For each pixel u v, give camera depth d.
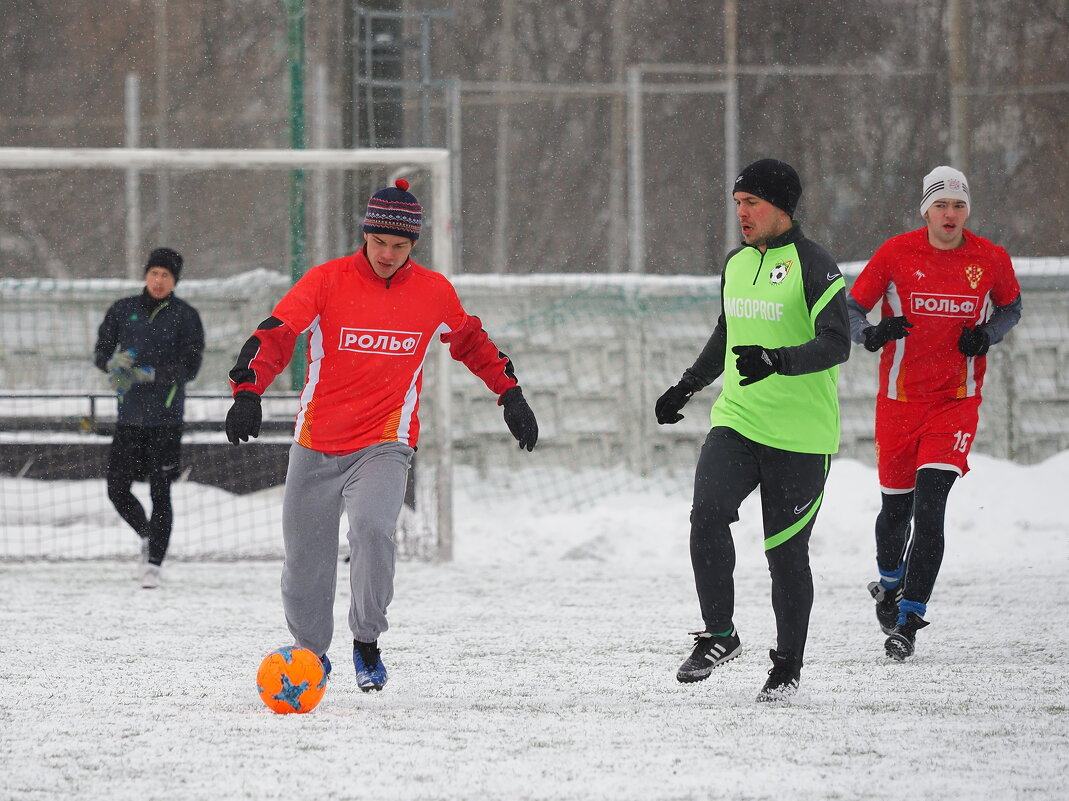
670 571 35.78
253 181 103.06
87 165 35.97
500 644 25.27
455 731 18.02
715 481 19.88
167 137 112.94
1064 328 53.06
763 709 19.47
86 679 21.91
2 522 43.00
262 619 28.33
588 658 23.80
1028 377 52.94
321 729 18.16
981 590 31.62
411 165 38.69
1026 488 43.34
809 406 19.88
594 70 116.75
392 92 52.62
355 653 20.23
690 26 113.69
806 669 22.70
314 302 19.19
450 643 25.38
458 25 115.75
